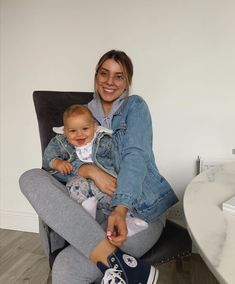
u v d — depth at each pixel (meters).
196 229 0.71
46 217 1.03
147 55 2.01
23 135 2.30
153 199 1.23
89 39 2.07
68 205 1.03
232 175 1.16
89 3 2.03
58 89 2.19
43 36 2.14
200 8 1.90
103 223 1.20
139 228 1.12
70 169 1.31
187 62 1.97
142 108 1.33
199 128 2.02
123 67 1.37
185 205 0.86
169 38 1.96
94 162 1.33
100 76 1.39
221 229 0.71
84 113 1.35
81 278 0.99
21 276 1.86
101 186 1.22
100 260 0.95
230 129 1.99
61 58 2.14
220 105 1.98
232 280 0.52
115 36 2.03
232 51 1.91
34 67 2.20
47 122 1.46
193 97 2.00
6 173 2.38
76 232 0.99
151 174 1.27
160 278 1.83
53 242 1.13
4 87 2.27
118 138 1.32
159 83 2.02
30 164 2.33
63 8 2.08
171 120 2.05
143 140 1.26
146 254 1.14
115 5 2.00
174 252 1.18
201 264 1.97
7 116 2.30
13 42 2.20
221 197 0.92
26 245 2.20
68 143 1.39
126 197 1.09
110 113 1.38
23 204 2.39
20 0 2.13
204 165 1.95
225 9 1.87
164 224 1.27
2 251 2.12
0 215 2.41
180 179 2.09
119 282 0.92
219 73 1.94
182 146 2.06
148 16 1.97
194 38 1.94
